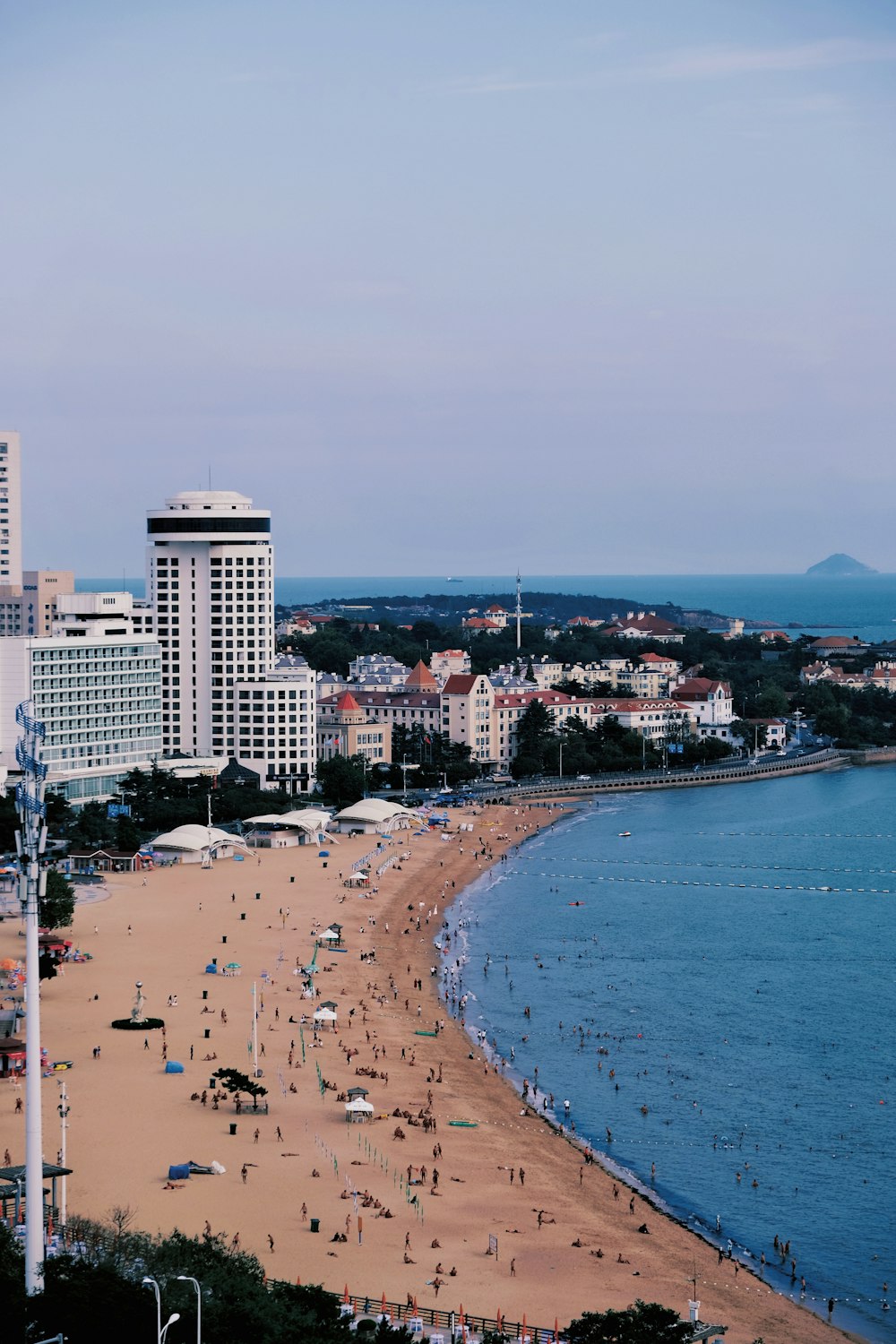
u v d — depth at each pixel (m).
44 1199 168.62
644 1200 186.88
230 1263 149.62
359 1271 160.75
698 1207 186.25
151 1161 188.50
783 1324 156.50
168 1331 129.75
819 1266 171.88
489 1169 192.00
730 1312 158.00
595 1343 141.12
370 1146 196.88
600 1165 197.00
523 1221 176.62
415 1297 155.25
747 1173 195.75
